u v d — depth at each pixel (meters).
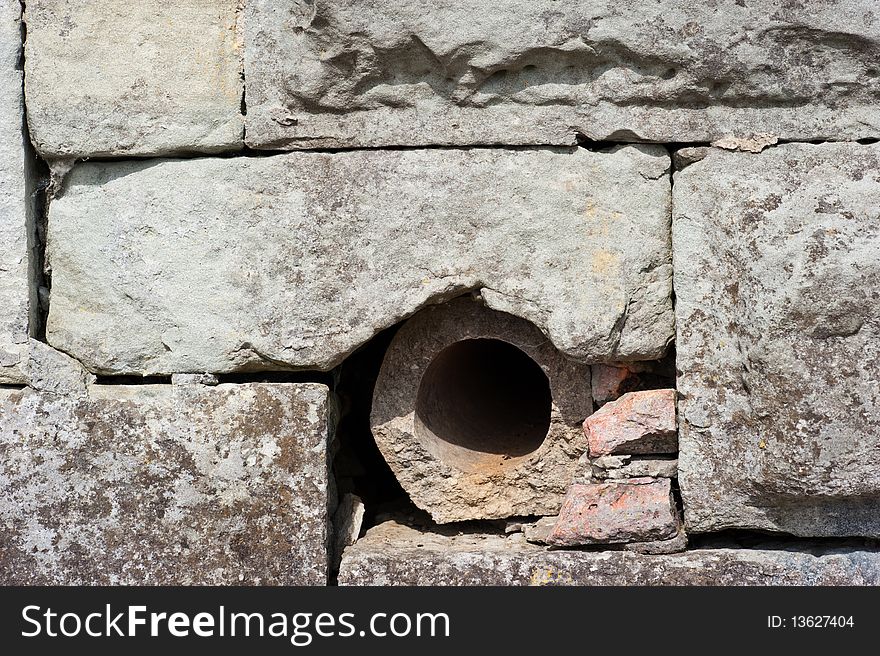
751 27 3.38
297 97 3.56
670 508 3.54
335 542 3.82
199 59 3.60
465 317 3.76
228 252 3.62
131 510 3.62
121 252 3.66
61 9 3.61
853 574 3.45
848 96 3.44
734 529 3.65
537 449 3.88
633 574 3.54
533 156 3.54
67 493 3.63
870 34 3.34
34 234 3.71
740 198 3.44
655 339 3.55
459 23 3.42
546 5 3.41
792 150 3.45
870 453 3.24
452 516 3.86
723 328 3.46
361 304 3.59
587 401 3.71
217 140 3.61
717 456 3.49
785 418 3.28
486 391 4.66
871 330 3.24
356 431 4.63
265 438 3.61
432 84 3.54
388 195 3.57
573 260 3.53
